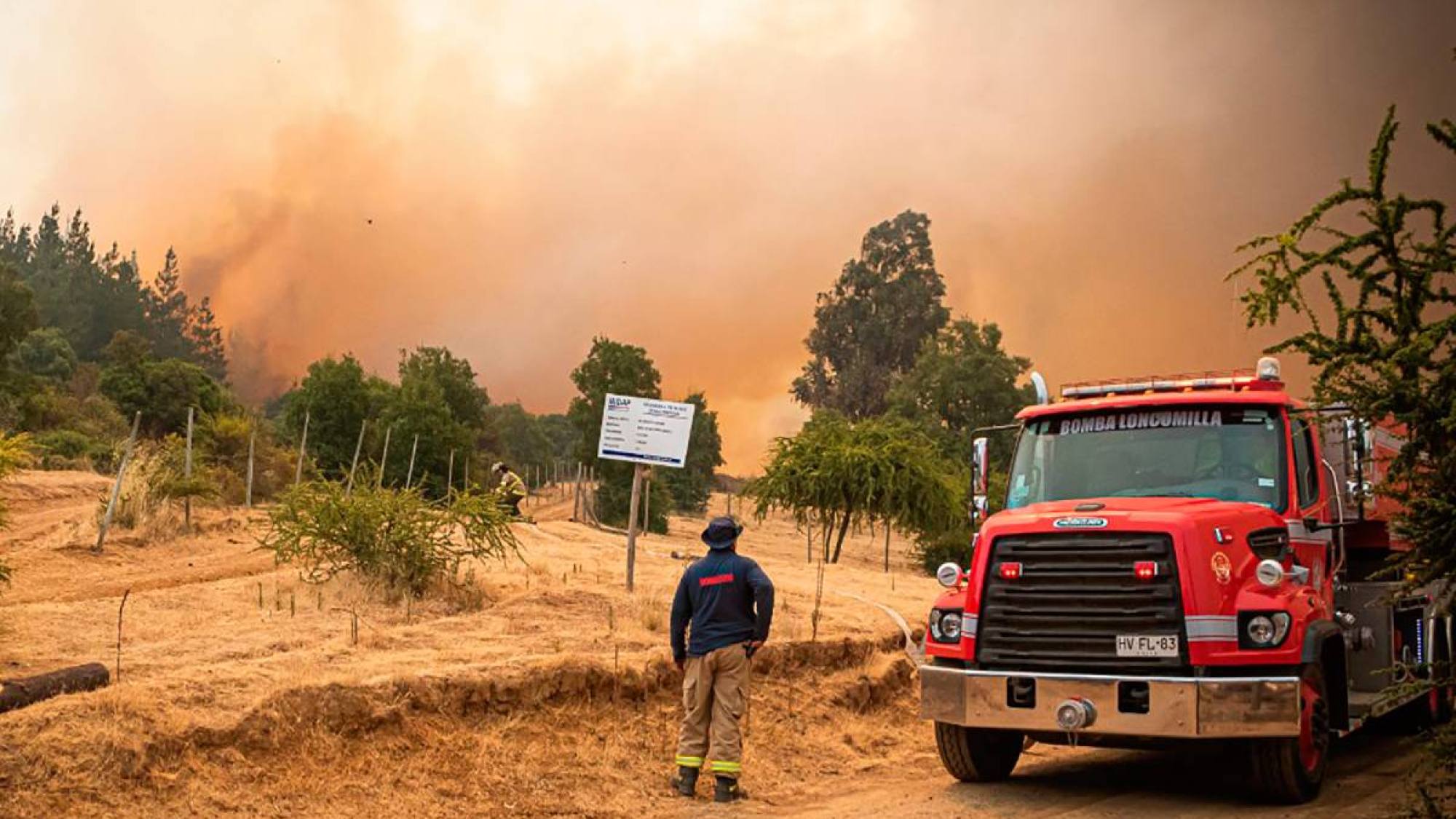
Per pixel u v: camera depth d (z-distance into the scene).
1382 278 7.32
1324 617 9.71
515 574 17.12
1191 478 10.46
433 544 15.03
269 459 41.78
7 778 7.49
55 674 8.88
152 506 21.69
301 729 9.00
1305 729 9.28
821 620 15.59
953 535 41.59
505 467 29.91
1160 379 11.31
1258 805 9.37
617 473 69.94
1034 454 11.19
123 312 191.38
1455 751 7.35
